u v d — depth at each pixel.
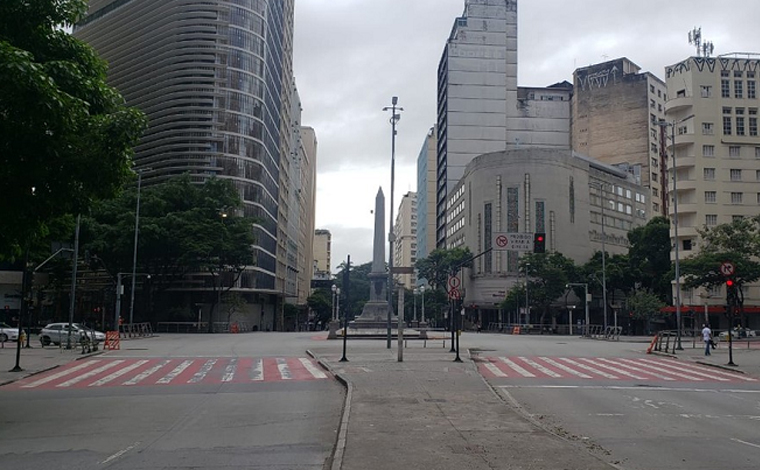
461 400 14.91
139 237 57.88
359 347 36.00
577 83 114.44
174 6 82.81
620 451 10.45
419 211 170.12
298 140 130.75
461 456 9.24
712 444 11.10
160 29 83.94
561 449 9.72
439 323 102.62
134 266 52.34
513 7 123.00
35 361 27.41
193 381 20.45
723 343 47.03
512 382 20.25
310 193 165.62
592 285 78.06
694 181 70.56
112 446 10.69
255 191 81.44
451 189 115.62
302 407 14.98
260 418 13.48
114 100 15.60
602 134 110.69
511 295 77.25
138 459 9.70
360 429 11.32
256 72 83.19
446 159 117.75
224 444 10.82
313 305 119.44
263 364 25.84
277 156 97.75
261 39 84.62
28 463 9.48
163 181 78.69
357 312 138.38
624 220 98.25
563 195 86.06
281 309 99.62
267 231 86.94
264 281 85.00
